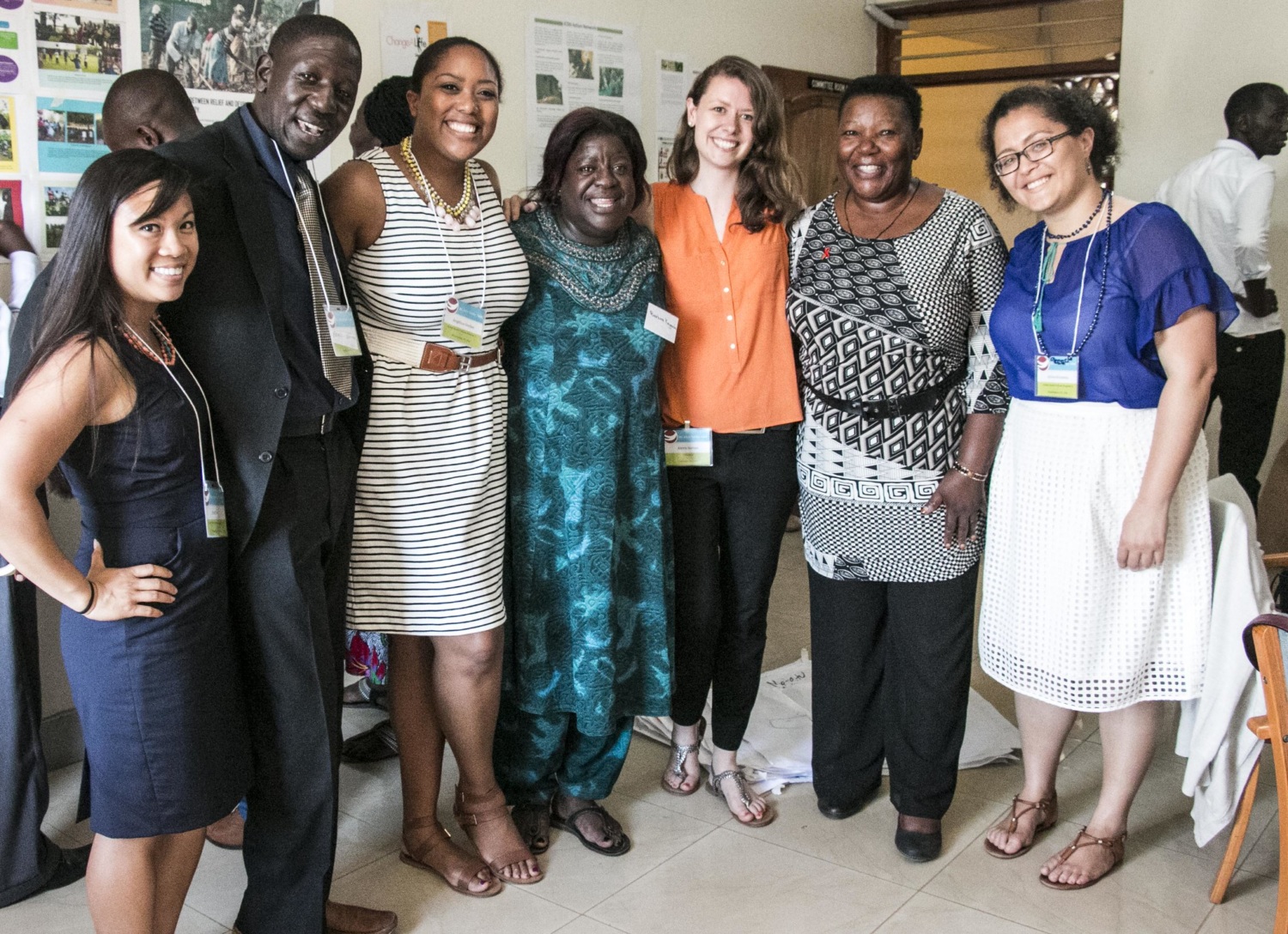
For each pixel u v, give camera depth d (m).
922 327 2.36
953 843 2.68
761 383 2.52
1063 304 2.26
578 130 2.29
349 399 2.04
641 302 2.42
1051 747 2.63
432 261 2.15
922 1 6.12
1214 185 4.49
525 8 4.14
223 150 1.88
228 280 1.85
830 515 2.54
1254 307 4.52
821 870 2.56
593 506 2.41
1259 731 2.20
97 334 1.67
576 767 2.68
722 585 2.70
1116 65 5.80
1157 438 2.22
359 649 3.07
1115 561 2.31
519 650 2.52
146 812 1.83
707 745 3.16
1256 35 5.33
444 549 2.26
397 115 2.88
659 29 4.73
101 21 2.99
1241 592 2.31
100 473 1.74
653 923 2.35
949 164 6.52
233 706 1.93
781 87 5.53
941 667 2.52
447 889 2.48
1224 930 2.32
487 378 2.30
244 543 1.90
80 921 2.34
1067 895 2.45
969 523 2.45
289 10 3.41
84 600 1.72
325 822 2.09
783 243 2.53
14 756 2.37
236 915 2.34
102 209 1.65
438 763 2.54
